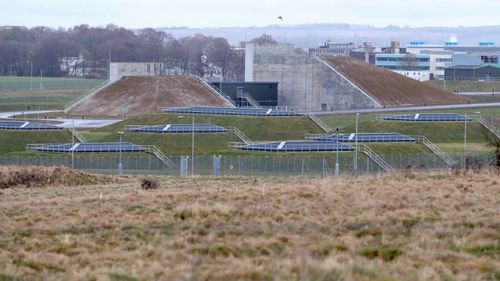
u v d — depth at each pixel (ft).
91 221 433.48
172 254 343.05
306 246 349.20
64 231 412.98
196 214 436.35
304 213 433.07
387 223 395.14
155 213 452.76
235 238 374.22
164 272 307.37
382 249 335.06
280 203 468.75
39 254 358.64
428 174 577.02
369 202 452.76
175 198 511.40
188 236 379.55
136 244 372.38
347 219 407.23
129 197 533.14
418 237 359.87
